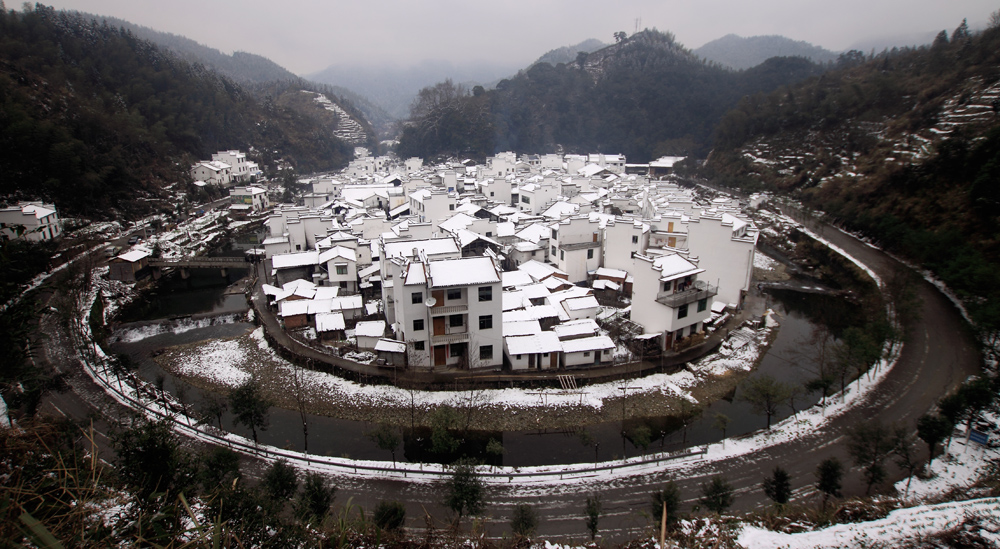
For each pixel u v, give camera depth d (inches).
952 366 1685.5
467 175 5206.7
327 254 2466.8
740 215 3125.0
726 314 2138.3
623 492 1157.1
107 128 4271.7
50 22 5684.1
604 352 1748.3
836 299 2481.5
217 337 2111.2
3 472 343.9
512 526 972.6
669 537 768.3
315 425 1513.3
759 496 1139.9
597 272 2480.3
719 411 1571.1
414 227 2551.7
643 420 1525.6
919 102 4136.3
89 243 3016.7
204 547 327.9
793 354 1916.8
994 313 1683.1
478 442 1434.5
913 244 2564.0
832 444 1330.0
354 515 1058.1
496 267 1648.6
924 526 679.1
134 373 1729.8
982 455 1224.8
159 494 376.5
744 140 5644.7
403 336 1706.4
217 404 1483.8
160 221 3774.6
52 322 2052.2
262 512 468.8
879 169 3585.1
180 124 5565.9
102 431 1331.2
